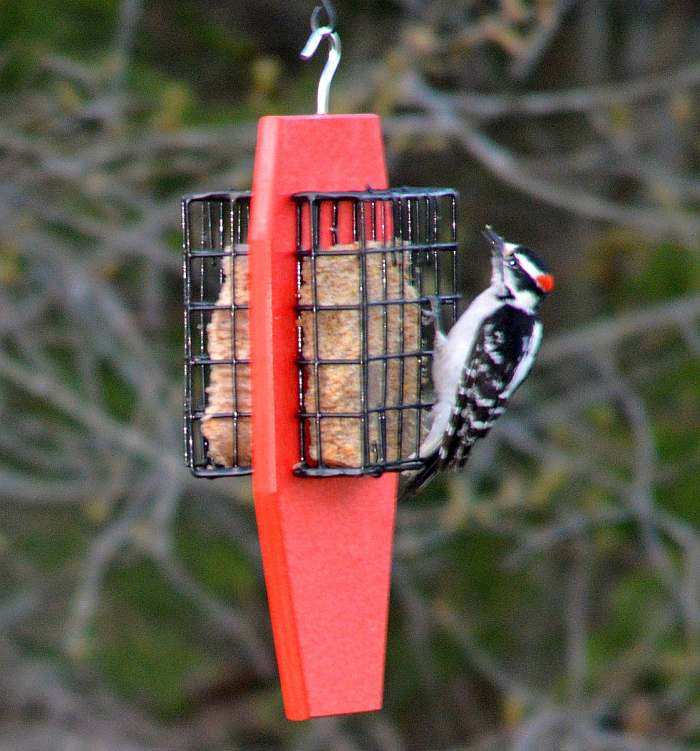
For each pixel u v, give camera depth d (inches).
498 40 500.4
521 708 566.6
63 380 547.5
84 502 569.0
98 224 526.6
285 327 286.0
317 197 282.2
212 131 534.6
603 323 611.2
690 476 592.4
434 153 638.5
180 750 623.2
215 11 655.8
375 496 295.7
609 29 708.0
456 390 372.2
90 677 616.4
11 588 586.6
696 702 577.0
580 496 594.9
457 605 644.1
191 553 605.9
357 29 649.6
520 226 693.3
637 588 609.3
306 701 287.6
